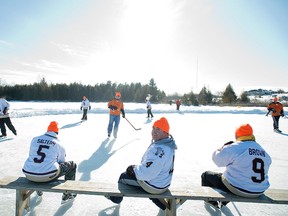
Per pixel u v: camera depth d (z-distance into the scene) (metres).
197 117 16.61
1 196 3.31
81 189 2.51
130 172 2.70
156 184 2.46
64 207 3.09
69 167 3.06
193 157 5.66
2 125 7.50
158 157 2.41
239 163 2.51
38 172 2.61
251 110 21.62
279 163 5.36
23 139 7.25
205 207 3.21
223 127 11.25
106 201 3.31
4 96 7.46
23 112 14.62
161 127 2.52
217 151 2.70
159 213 3.00
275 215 3.02
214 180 2.86
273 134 9.60
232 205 3.29
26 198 2.70
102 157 5.47
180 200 2.68
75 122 11.93
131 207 3.15
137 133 8.88
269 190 2.74
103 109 18.14
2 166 4.61
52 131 2.98
